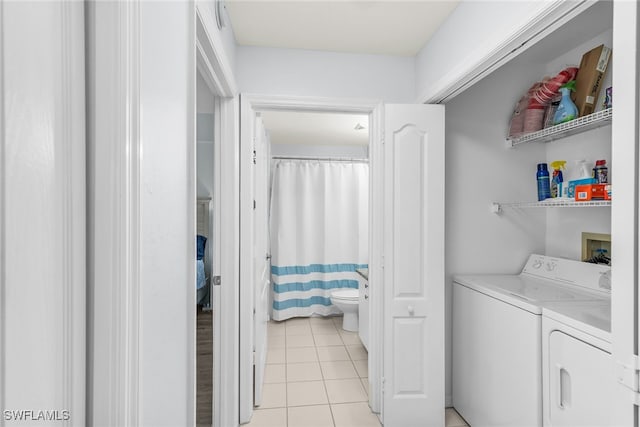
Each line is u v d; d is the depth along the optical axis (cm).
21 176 45
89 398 58
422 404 207
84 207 57
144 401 70
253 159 217
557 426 140
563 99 183
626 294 78
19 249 45
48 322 50
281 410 224
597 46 191
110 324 58
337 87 219
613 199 81
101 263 58
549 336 146
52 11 50
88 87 58
